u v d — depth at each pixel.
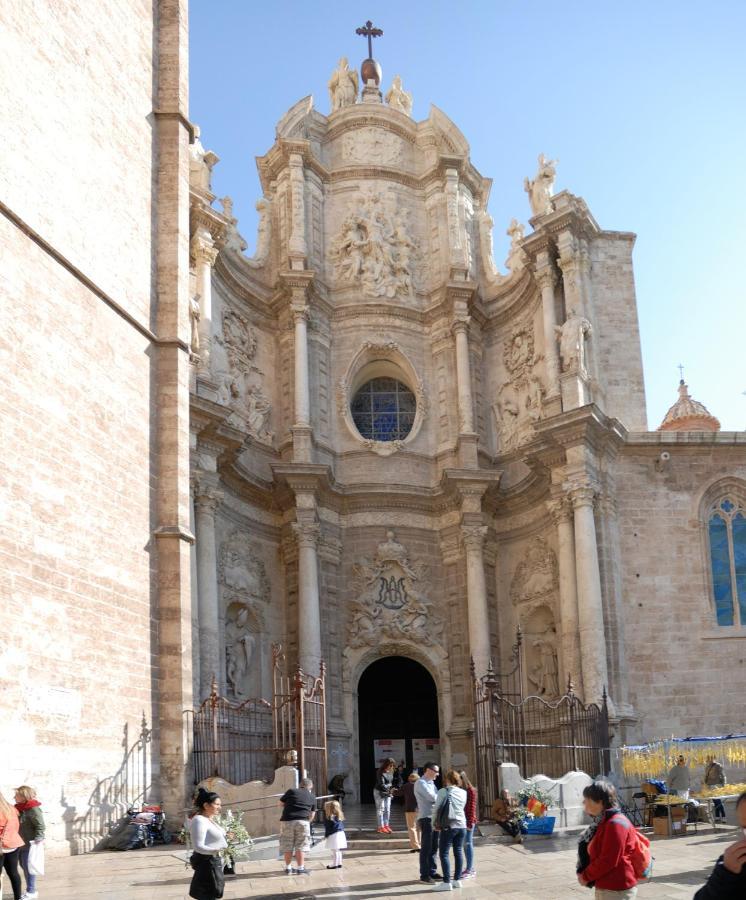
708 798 23.86
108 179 21.98
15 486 17.47
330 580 35.00
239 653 32.62
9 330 17.83
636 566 32.41
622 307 35.50
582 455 31.42
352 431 37.12
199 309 32.31
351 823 25.12
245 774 30.38
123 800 19.47
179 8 25.64
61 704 17.97
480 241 40.16
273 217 38.59
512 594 35.31
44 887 14.63
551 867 16.94
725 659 31.83
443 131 40.47
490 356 38.62
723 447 33.53
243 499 33.81
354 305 38.06
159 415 22.84
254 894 14.42
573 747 24.58
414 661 37.47
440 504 36.34
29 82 19.33
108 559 20.09
